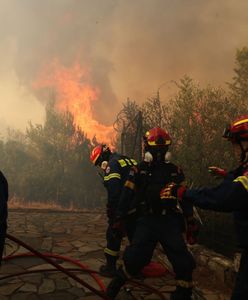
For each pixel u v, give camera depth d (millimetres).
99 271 4586
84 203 14656
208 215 6379
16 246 5605
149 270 4488
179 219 3416
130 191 3436
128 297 3836
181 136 7125
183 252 3258
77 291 3904
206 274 4594
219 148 6816
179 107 7434
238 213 2117
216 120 7051
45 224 7695
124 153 9547
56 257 5020
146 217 3391
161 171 3424
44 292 3846
